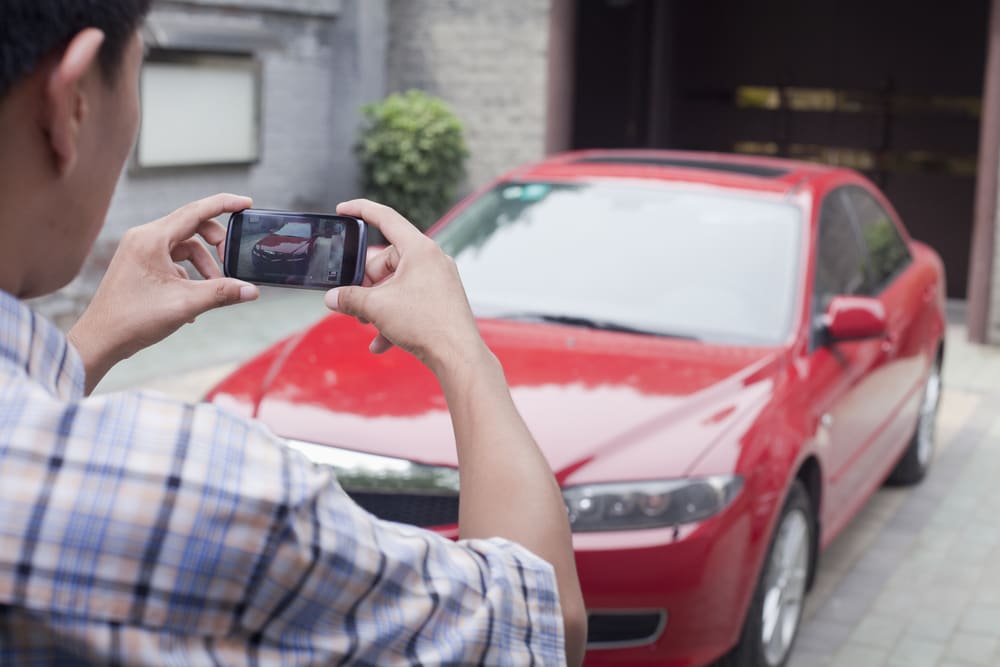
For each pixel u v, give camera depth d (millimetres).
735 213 4504
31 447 636
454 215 4754
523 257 4414
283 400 3459
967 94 11891
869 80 12359
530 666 759
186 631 659
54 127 682
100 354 1004
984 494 6016
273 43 10555
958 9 11852
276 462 680
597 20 13922
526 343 3869
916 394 5547
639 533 3141
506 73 11211
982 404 7730
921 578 4910
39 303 7941
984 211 9445
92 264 8914
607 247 4402
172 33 9500
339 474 3234
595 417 3350
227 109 10172
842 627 4402
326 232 1074
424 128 10773
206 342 8219
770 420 3531
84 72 694
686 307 4133
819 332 4191
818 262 4391
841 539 5348
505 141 11289
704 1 13219
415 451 3221
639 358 3771
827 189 4898
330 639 699
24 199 696
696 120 13438
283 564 671
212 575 654
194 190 9938
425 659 721
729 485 3254
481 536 806
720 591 3238
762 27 12945
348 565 692
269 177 10758
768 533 3418
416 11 11406
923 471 6145
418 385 3516
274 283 1070
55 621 630
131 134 754
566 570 810
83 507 633
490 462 828
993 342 9523
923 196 12094
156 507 642
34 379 696
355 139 11344
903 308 5227
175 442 656
